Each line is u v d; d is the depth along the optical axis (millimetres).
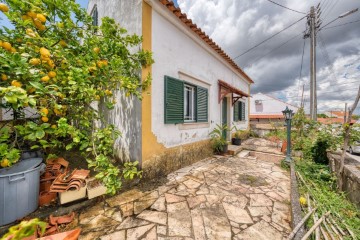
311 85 12625
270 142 9867
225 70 7980
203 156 6078
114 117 4781
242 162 5699
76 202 2752
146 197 3221
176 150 4809
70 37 2750
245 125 11617
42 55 2006
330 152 6105
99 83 2916
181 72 4918
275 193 3529
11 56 1738
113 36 3260
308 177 4828
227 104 8680
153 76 4047
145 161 3857
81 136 2457
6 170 2385
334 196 3861
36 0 2129
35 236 2098
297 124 9773
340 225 2910
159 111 4234
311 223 2639
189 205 2973
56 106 2189
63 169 3207
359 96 4168
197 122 5711
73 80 2291
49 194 2707
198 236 2242
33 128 1985
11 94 1547
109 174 2541
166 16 4355
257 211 2865
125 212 2734
